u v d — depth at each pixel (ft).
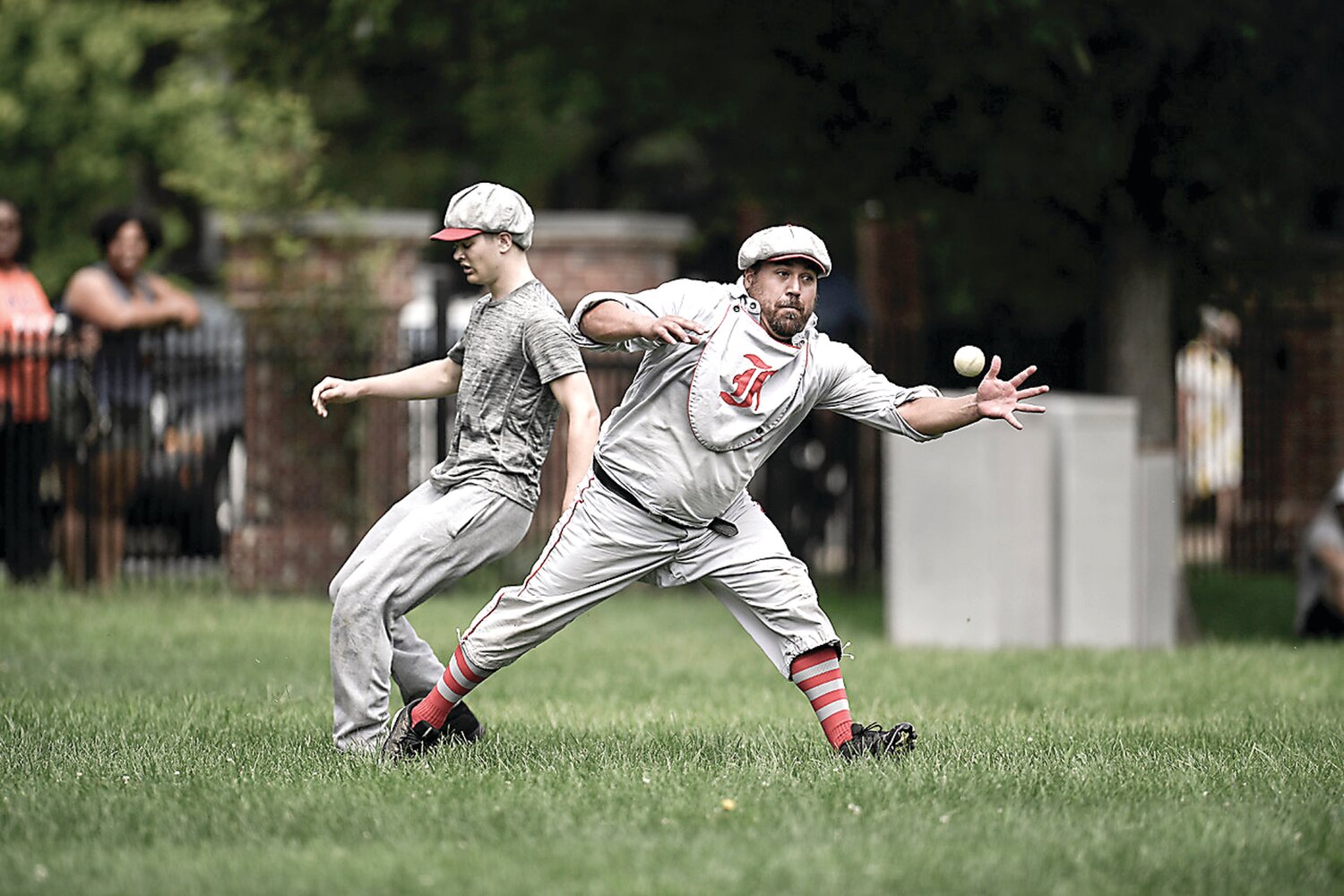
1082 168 139.64
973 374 73.00
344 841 61.87
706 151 236.84
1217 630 168.86
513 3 157.17
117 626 142.82
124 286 166.50
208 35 232.73
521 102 254.27
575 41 162.61
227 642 136.05
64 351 163.84
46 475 167.73
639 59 160.15
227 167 181.27
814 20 144.77
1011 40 134.41
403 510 80.89
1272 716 96.63
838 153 158.71
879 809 65.92
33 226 250.98
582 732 89.66
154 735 86.89
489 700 106.52
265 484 173.68
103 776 74.54
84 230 258.57
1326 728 91.30
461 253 79.36
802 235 71.61
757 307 72.28
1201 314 182.70
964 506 140.67
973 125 142.00
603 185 316.81
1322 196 197.26
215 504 182.09
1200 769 76.69
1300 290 175.94
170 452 177.99
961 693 109.91
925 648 139.03
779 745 83.20
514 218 78.59
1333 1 138.41
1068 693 109.40
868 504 186.60
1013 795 69.56
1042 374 186.39
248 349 173.27
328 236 176.04
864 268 221.87
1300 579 158.10
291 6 171.32
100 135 253.65
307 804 67.41
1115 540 142.82
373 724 79.71
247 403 173.58
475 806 66.49
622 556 75.87
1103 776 74.13
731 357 71.82
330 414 172.45
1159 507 147.54
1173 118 143.74
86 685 110.83
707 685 115.55
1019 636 141.69
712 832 62.34
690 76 160.86
